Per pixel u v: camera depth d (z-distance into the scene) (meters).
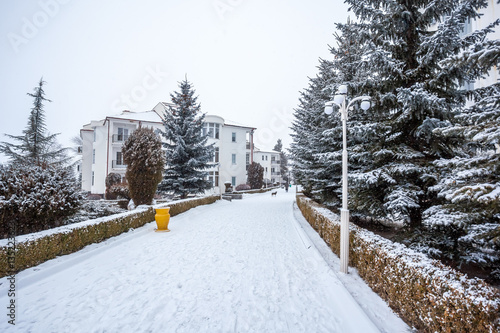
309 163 11.87
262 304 3.37
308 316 3.08
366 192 5.91
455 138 4.82
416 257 3.10
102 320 2.97
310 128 13.48
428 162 4.97
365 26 5.62
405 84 5.70
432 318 2.42
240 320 2.98
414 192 4.87
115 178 19.78
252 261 5.14
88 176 27.39
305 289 3.84
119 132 22.52
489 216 3.36
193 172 16.53
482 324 1.92
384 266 3.39
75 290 3.75
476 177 3.39
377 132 5.77
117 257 5.36
